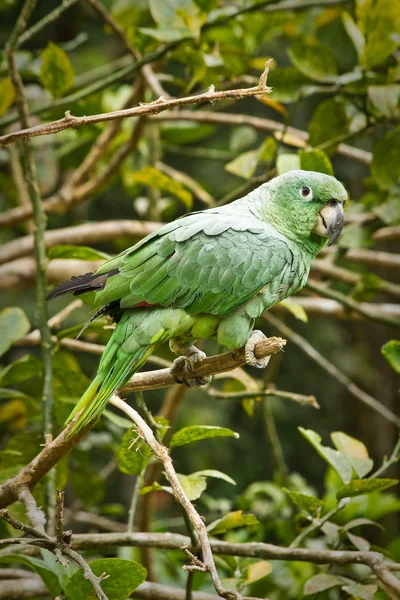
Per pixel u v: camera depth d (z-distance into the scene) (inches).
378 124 367.6
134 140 424.5
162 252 244.1
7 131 495.5
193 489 258.4
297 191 263.1
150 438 215.6
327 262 448.8
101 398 229.5
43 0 656.4
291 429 762.8
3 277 460.8
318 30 456.4
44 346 312.8
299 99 358.0
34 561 229.8
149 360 349.7
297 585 370.3
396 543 384.8
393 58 383.6
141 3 417.1
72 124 198.2
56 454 233.5
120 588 227.6
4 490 238.8
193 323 247.3
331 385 753.6
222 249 246.4
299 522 349.4
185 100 195.0
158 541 270.4
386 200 406.0
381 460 746.8
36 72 419.8
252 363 244.8
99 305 243.0
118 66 446.9
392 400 756.6
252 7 381.4
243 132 486.0
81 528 560.7
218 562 315.3
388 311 481.7
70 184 448.1
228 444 716.0
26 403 345.4
